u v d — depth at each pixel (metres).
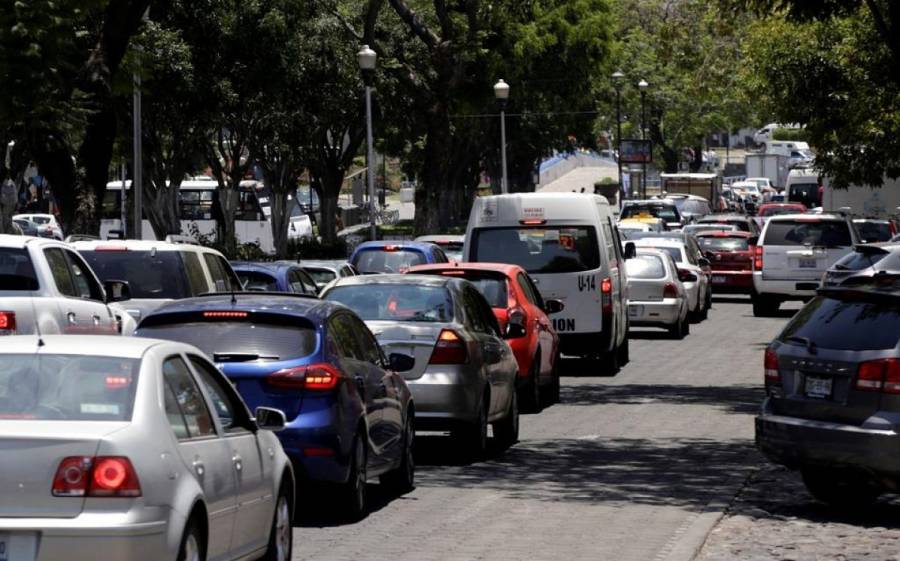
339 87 111.88
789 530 30.67
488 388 41.47
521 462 41.47
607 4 153.62
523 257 64.06
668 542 29.66
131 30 67.12
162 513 19.48
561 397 58.50
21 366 20.70
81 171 70.88
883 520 32.03
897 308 31.05
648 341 85.69
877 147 89.56
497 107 164.12
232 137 118.62
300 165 124.19
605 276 63.66
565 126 173.50
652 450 43.78
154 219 110.75
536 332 52.62
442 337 39.66
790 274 100.75
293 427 29.86
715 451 43.50
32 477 18.92
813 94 90.12
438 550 28.64
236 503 22.50
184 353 22.59
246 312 30.72
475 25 121.31
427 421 39.44
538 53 144.62
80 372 20.61
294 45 105.44
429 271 52.22
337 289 41.66
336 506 31.42
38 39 51.44
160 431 20.17
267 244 148.75
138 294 47.91
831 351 31.12
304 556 27.86
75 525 18.77
